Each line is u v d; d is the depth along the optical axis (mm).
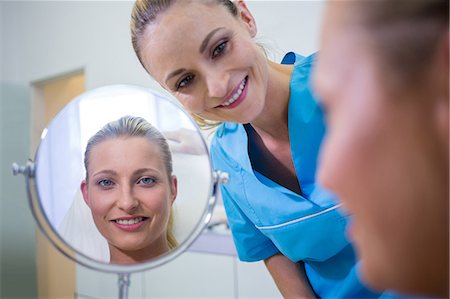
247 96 565
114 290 1490
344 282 654
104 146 666
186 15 498
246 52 537
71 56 1636
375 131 197
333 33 212
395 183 199
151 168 644
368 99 196
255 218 692
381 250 217
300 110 639
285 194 653
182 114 608
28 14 1817
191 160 598
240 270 1139
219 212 1095
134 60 1382
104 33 1497
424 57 185
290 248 684
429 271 209
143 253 574
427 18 186
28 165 512
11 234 1709
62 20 1672
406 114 190
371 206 209
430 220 199
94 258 548
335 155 210
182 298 1285
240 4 591
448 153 188
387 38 190
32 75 1805
